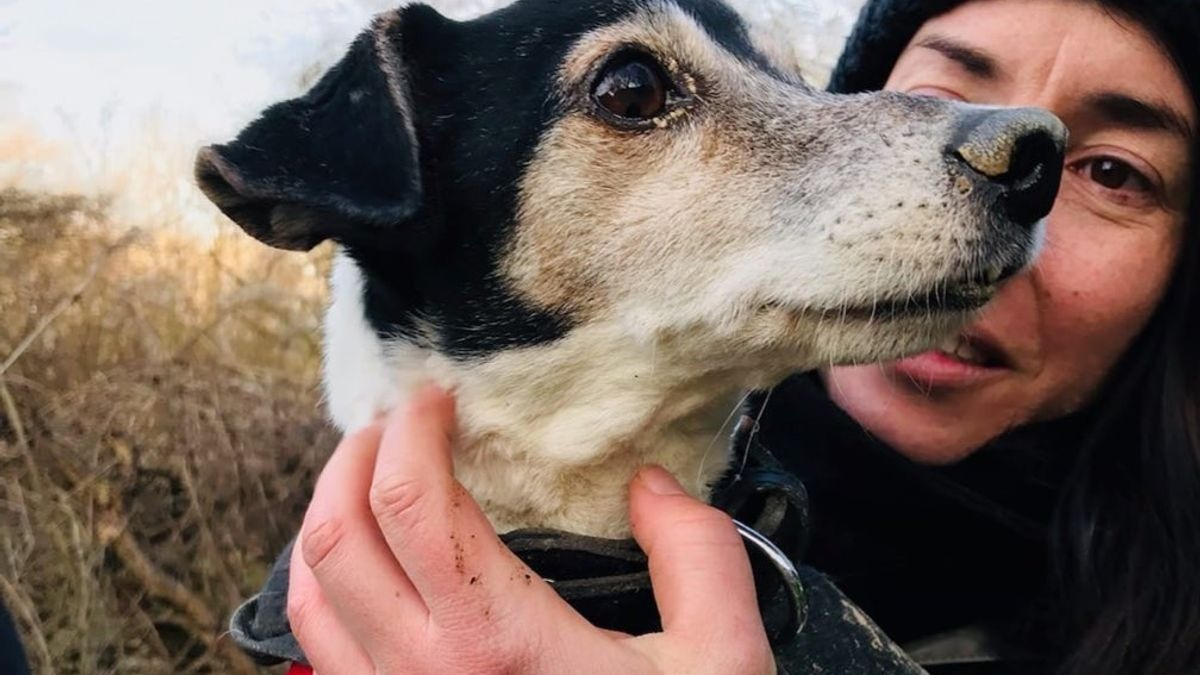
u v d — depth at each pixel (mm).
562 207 252
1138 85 278
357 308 269
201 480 689
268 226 254
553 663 196
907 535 295
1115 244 282
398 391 258
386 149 241
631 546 235
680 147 253
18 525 636
